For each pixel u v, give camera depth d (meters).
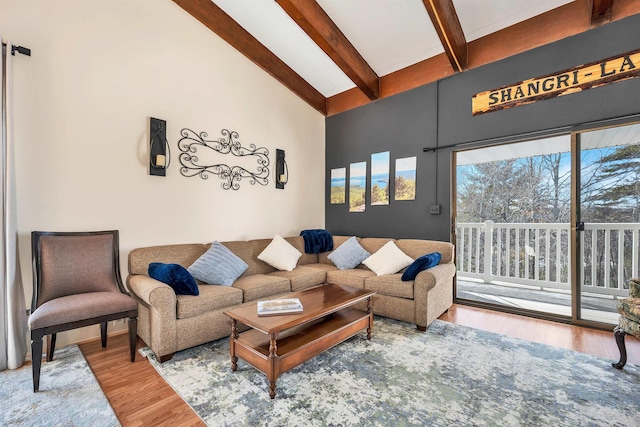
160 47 3.12
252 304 2.28
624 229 3.10
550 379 1.96
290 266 3.66
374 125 4.48
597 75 2.80
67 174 2.55
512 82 3.28
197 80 3.42
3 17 2.26
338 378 1.98
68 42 2.55
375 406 1.69
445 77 3.77
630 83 2.65
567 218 4.48
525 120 3.19
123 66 2.86
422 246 3.58
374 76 4.28
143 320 2.48
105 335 2.49
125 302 2.19
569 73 2.95
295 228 4.62
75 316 1.97
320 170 5.08
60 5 2.51
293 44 3.90
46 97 2.44
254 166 4.03
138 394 1.83
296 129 4.64
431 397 1.77
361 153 4.64
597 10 2.68
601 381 1.93
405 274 3.00
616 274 3.22
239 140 3.84
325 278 3.69
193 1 3.31
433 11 2.78
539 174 4.73
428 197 3.90
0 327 2.10
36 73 2.40
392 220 4.26
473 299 3.76
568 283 3.96
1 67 2.11
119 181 2.83
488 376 2.00
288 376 2.02
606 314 3.06
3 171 2.13
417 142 4.01
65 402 1.74
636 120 2.62
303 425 1.54
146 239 3.01
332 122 5.04
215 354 2.37
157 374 2.06
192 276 2.65
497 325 2.96
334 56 3.59
